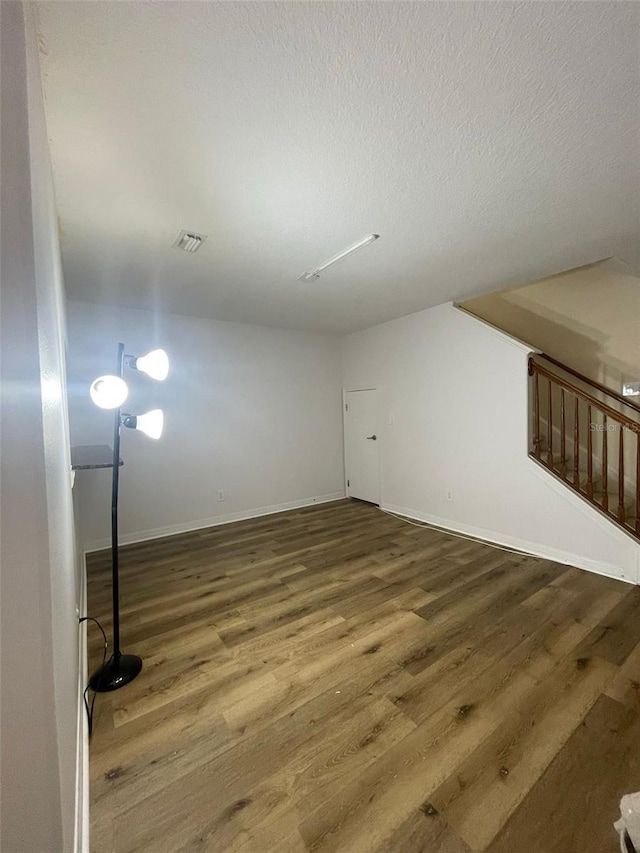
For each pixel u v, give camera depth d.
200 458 4.37
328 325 4.91
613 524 2.87
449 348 4.05
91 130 1.46
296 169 1.75
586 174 1.83
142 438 3.98
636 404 3.53
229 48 1.16
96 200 1.94
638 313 3.57
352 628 2.24
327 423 5.50
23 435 0.63
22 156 0.63
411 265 2.93
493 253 2.72
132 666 1.91
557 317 4.10
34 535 0.64
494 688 1.72
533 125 1.51
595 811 1.18
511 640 2.08
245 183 1.84
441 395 4.17
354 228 2.32
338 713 1.61
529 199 2.04
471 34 1.14
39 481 0.64
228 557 3.44
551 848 1.09
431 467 4.33
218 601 2.62
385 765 1.36
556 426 4.11
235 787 1.30
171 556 3.49
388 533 4.01
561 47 1.18
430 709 1.61
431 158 1.69
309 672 1.88
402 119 1.46
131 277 3.05
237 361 4.66
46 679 0.66
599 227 2.36
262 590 2.77
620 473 2.85
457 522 4.06
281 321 4.64
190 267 2.86
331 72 1.25
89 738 1.50
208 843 1.13
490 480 3.73
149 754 1.44
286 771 1.35
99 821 1.20
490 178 1.85
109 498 3.80
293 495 5.15
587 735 1.46
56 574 0.82
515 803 1.22
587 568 3.01
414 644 2.07
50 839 0.68
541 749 1.41
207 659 2.00
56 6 1.00
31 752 0.65
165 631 2.26
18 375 0.62
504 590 2.66
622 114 1.45
